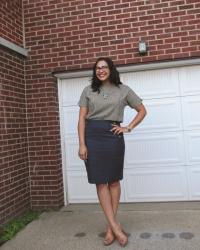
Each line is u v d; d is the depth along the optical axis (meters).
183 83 5.38
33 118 5.60
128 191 5.53
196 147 5.36
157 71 5.46
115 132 3.79
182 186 5.39
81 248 3.85
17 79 5.39
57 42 5.57
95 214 5.11
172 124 5.42
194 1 5.16
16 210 5.12
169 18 5.23
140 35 5.31
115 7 5.40
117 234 3.82
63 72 5.57
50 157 5.54
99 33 5.44
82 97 3.90
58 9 5.58
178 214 4.80
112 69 3.87
